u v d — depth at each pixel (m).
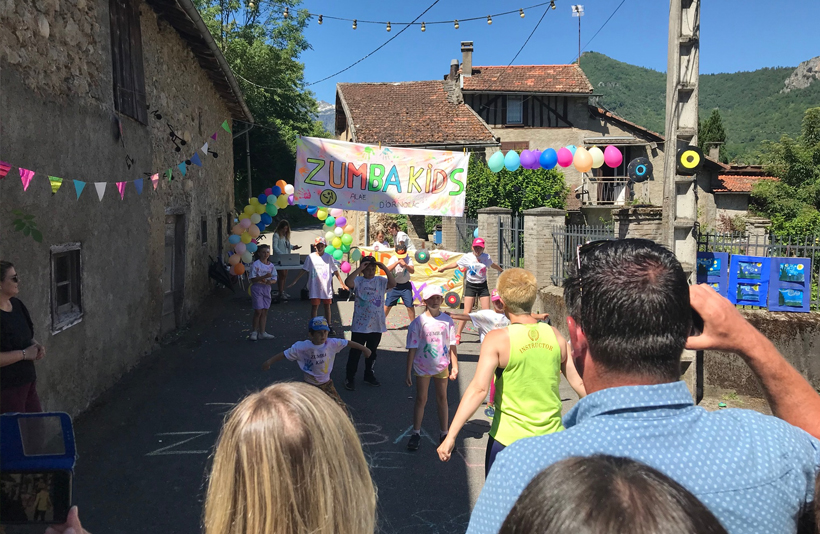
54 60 5.26
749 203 27.53
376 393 6.81
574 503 0.81
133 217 7.51
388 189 10.06
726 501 1.17
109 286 6.65
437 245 16.14
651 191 24.97
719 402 6.57
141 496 4.30
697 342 1.55
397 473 4.78
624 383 1.34
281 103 41.06
